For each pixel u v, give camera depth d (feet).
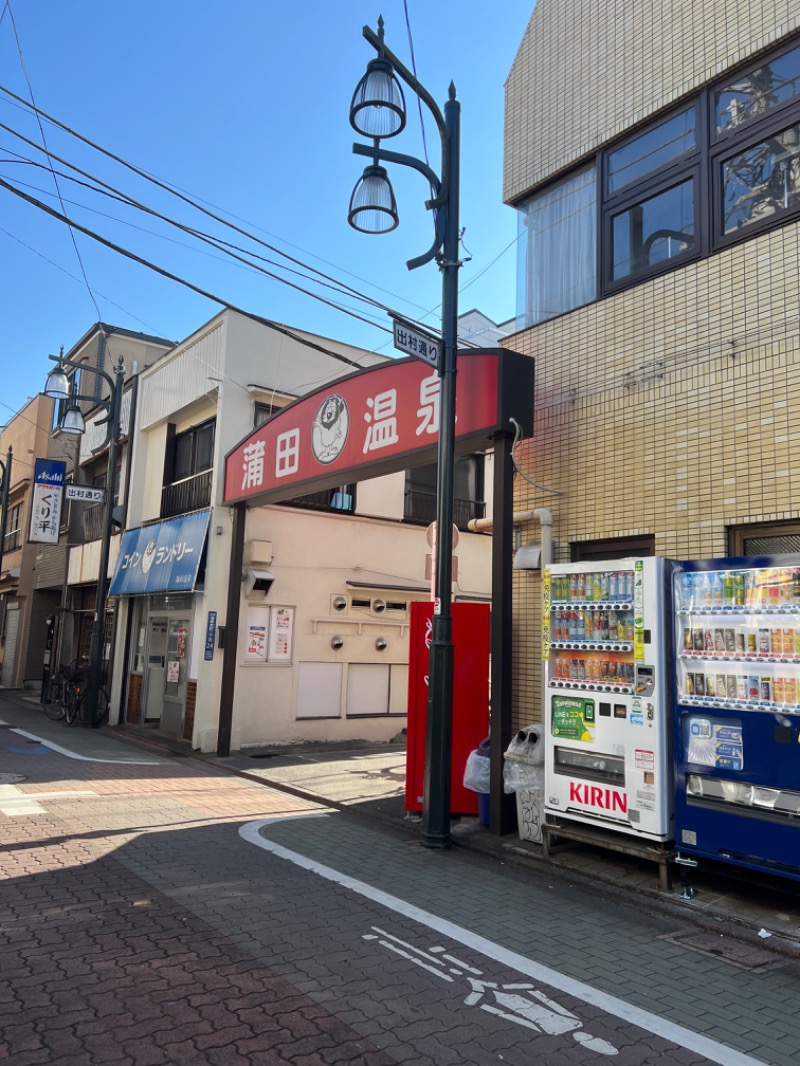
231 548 43.91
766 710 16.42
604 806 19.45
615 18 26.58
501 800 23.49
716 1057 11.23
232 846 22.33
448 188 24.93
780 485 19.93
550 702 21.07
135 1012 11.91
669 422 22.91
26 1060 10.44
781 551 20.12
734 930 16.01
